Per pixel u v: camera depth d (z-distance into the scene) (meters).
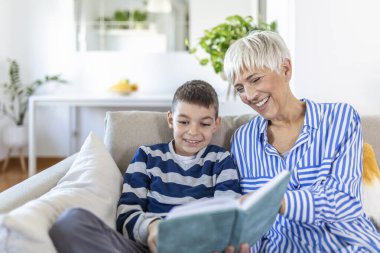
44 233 0.80
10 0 4.24
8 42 4.21
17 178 3.69
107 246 0.83
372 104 1.83
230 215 0.79
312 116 1.13
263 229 0.94
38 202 0.90
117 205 1.18
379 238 1.02
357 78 1.82
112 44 4.37
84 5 4.34
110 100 3.60
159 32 4.33
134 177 1.24
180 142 1.25
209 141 1.28
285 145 1.19
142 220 1.06
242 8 4.20
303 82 1.85
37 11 4.30
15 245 0.77
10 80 4.22
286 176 0.87
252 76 1.10
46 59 4.34
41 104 3.61
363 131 1.38
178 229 0.76
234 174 1.23
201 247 0.82
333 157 1.10
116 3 4.34
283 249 1.08
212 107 1.24
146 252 1.03
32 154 3.64
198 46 4.27
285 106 1.15
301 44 1.84
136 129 1.41
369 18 1.79
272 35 1.12
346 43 1.81
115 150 1.40
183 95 1.23
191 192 1.20
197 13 4.26
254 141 1.23
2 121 4.12
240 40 1.15
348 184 1.05
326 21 1.82
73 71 4.37
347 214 1.03
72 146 4.41
